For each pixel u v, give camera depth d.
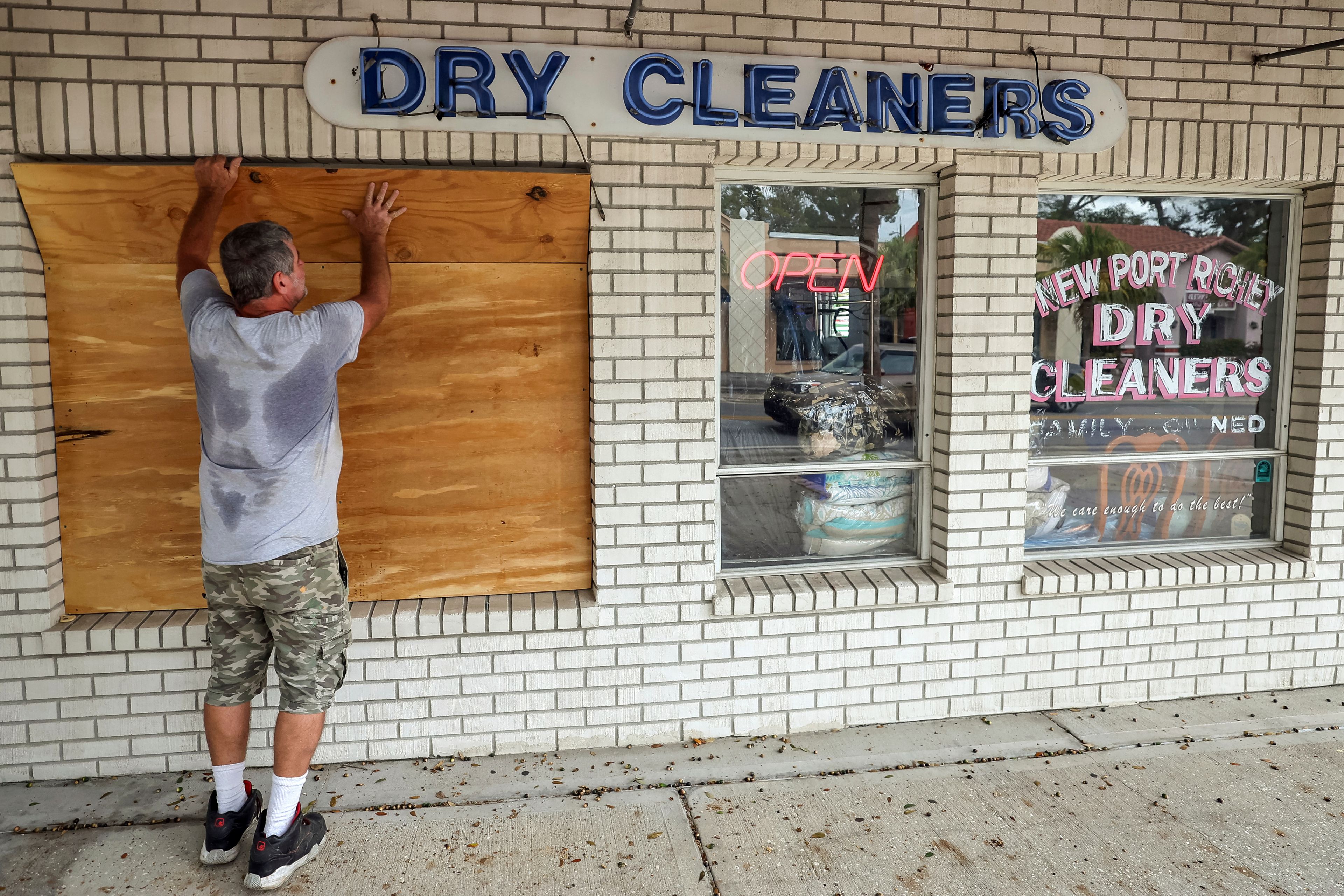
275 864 2.89
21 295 3.33
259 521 2.86
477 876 3.01
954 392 4.02
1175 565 4.33
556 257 3.70
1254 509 4.65
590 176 3.53
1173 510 4.57
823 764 3.78
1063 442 4.41
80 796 3.47
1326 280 4.35
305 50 3.37
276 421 2.86
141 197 3.32
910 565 4.27
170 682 3.60
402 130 3.43
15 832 3.23
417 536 3.78
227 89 3.34
